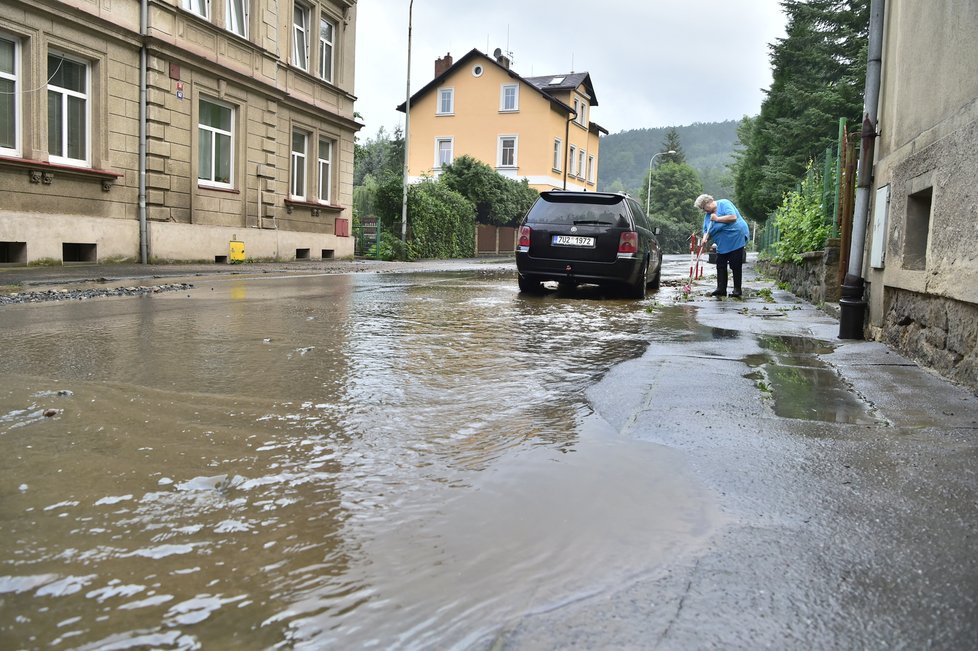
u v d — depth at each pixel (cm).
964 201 433
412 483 256
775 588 182
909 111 563
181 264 1680
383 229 2755
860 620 168
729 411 369
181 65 1670
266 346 556
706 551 204
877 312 629
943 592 181
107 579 182
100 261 1496
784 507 239
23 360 477
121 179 1545
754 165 4106
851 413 366
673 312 900
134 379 421
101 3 1460
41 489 241
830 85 2952
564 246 1117
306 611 168
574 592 179
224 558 195
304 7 2198
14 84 1338
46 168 1365
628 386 431
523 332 677
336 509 230
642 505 239
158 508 228
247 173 1938
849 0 3147
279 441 303
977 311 416
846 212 844
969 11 445
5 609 167
